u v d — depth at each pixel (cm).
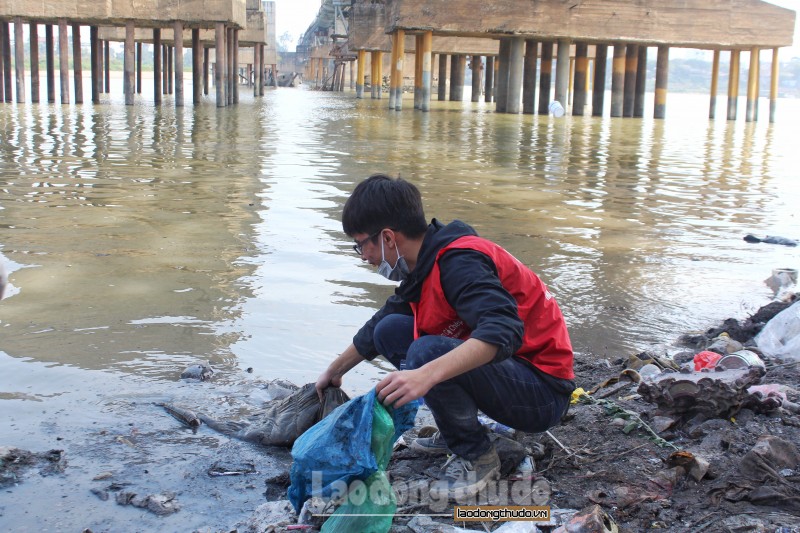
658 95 3114
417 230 284
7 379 405
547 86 3081
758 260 695
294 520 289
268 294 550
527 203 934
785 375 430
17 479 314
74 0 2525
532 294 299
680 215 899
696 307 558
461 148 1559
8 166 1081
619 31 2828
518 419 300
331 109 2931
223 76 2703
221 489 315
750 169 1370
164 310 512
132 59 2617
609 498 297
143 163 1161
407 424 308
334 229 746
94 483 314
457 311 277
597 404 383
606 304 559
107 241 677
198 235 707
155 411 379
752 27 2867
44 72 6806
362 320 507
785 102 7850
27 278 568
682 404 362
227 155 1288
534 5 2781
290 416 354
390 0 2958
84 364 427
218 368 430
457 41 3988
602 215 877
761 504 291
